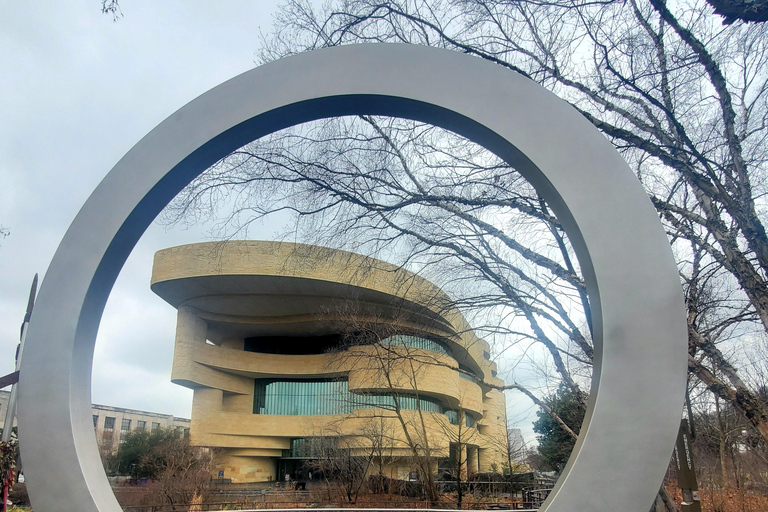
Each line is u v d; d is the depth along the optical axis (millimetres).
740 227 7289
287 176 10430
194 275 32625
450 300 11742
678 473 9391
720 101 7609
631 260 3648
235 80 4566
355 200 10539
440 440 32656
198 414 38438
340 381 34344
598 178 3859
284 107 4418
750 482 23281
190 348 37000
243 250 32250
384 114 4551
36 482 3930
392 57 4371
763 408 6941
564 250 11211
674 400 3369
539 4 8969
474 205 10789
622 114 8883
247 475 39750
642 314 3533
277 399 41812
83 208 4465
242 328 40469
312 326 39094
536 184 4184
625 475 3330
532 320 11414
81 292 4301
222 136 4488
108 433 49281
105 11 6750
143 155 4516
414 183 11320
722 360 7395
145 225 4660
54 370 4164
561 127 4023
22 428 4047
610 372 3482
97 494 3947
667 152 8445
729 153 8328
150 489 25969
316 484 34156
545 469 38219
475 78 4246
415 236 11227
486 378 49594
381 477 25375
